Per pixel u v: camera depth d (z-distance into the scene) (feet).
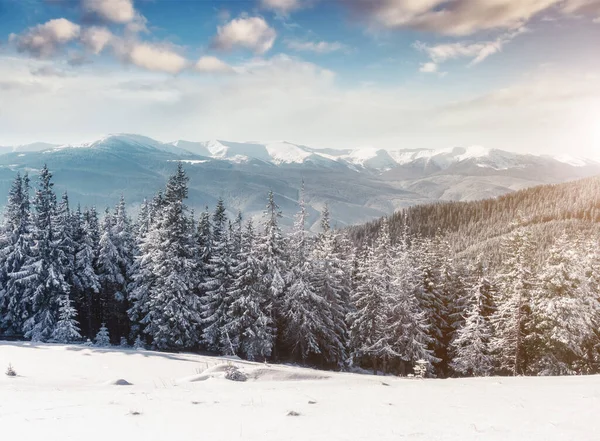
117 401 29.40
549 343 106.01
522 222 145.69
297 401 29.76
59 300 123.75
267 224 126.11
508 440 17.65
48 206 128.67
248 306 120.88
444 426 20.70
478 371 121.49
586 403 26.09
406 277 132.26
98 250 144.15
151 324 126.93
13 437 18.90
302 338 126.31
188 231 133.28
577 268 107.86
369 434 19.12
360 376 66.33
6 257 131.95
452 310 151.64
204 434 19.44
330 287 130.93
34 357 68.39
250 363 78.54
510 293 122.52
